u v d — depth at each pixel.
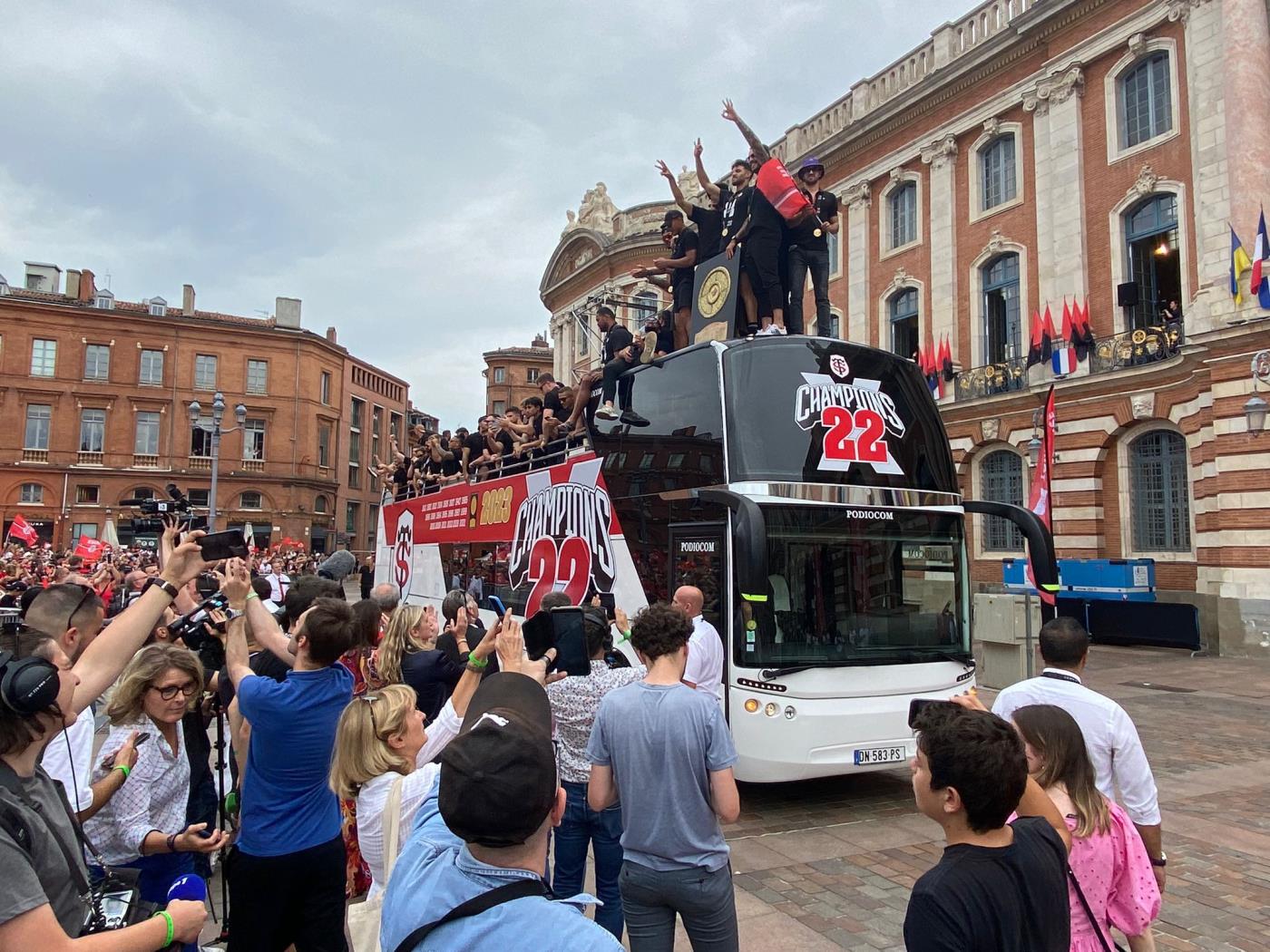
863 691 7.47
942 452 8.52
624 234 40.50
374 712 3.39
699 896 3.26
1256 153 17.58
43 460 52.38
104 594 10.67
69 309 53.09
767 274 9.92
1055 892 2.22
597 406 10.32
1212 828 6.89
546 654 4.06
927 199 26.47
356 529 66.88
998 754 2.20
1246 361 16.97
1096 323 21.50
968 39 25.28
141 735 3.91
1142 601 18.98
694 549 7.91
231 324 56.91
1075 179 21.91
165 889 3.90
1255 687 13.81
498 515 12.29
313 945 3.62
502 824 1.67
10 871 1.94
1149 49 20.41
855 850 6.55
